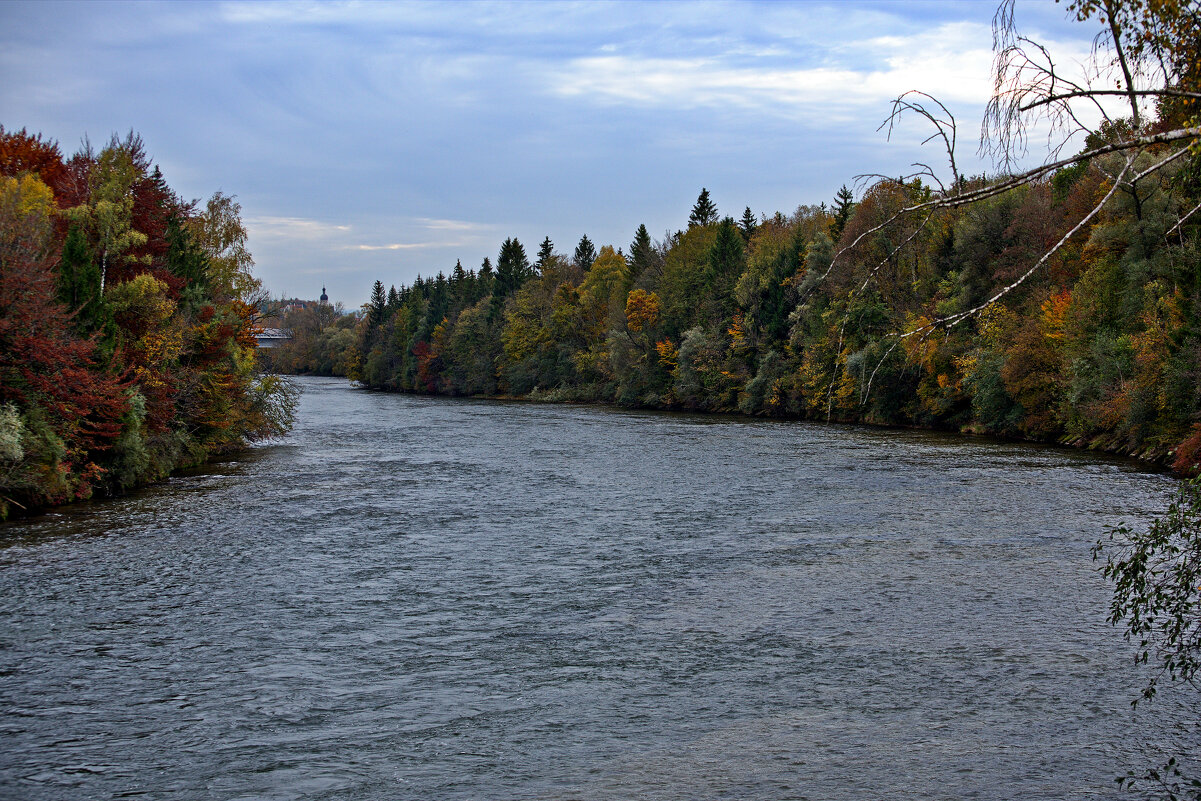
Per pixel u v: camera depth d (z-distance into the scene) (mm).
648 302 95750
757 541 22938
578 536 23719
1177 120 6312
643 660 14172
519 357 117125
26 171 37750
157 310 36344
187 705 12320
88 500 29375
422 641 15102
